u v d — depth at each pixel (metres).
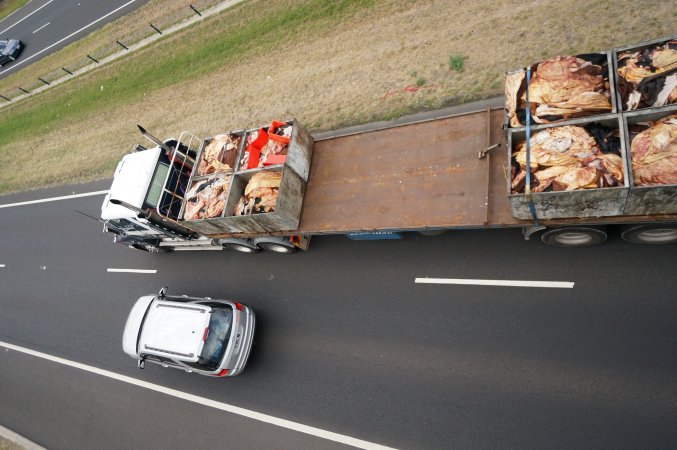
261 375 9.66
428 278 8.75
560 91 6.41
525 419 6.92
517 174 6.50
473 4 11.45
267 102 13.53
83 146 18.39
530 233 7.15
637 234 6.82
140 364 10.02
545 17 10.12
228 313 9.59
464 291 8.28
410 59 11.53
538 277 7.77
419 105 10.63
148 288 12.96
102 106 19.31
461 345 7.89
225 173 9.30
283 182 8.28
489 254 8.38
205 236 10.38
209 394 10.13
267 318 10.26
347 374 8.71
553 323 7.34
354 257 9.83
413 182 7.91
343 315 9.35
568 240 7.46
